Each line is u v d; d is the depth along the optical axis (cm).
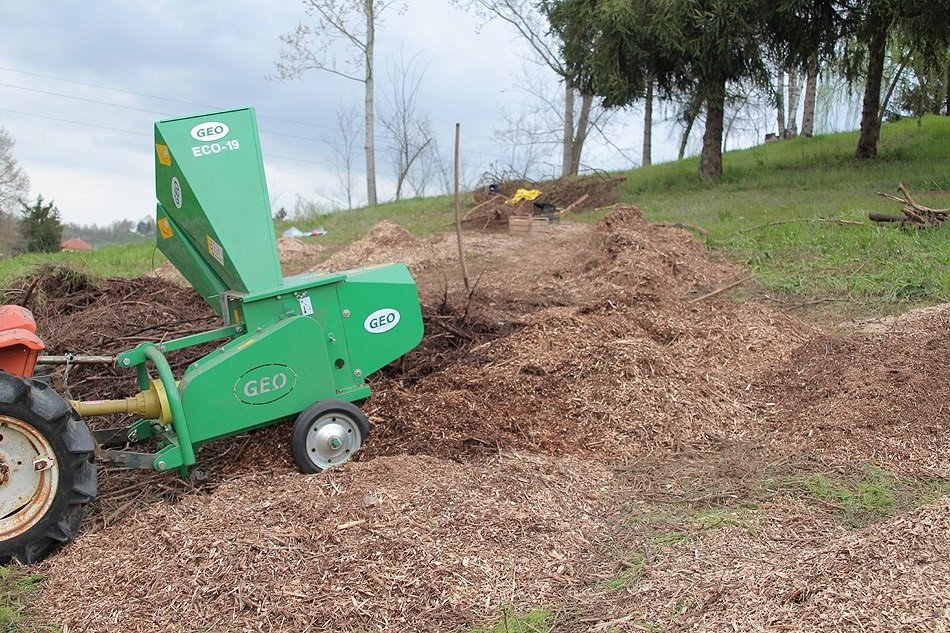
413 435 547
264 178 536
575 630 349
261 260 516
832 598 321
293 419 525
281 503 446
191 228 541
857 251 1116
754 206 1670
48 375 525
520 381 632
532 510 453
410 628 358
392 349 549
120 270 1437
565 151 3362
